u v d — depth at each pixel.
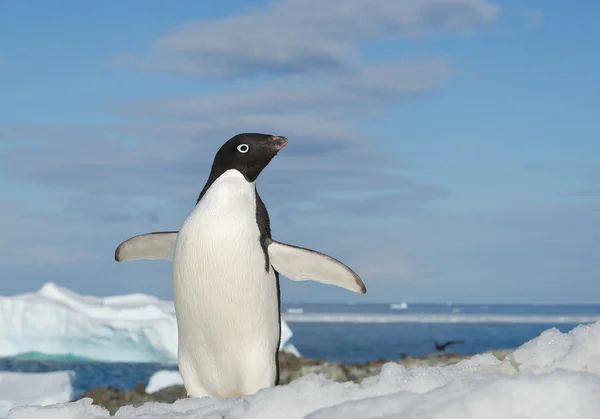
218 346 5.04
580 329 3.71
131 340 29.14
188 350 5.17
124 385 22.41
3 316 29.58
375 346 46.03
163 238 5.65
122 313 30.39
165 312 30.75
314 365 11.34
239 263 4.91
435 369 3.67
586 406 2.83
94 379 23.83
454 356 11.49
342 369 10.03
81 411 3.96
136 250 5.76
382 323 97.25
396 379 3.46
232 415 3.46
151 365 28.33
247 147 5.12
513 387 2.94
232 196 5.07
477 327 82.19
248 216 5.06
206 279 4.91
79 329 29.31
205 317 4.98
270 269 5.20
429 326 84.62
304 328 77.62
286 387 3.49
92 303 32.72
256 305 5.01
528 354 3.66
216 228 4.92
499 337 56.28
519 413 2.85
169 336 28.73
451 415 2.86
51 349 29.98
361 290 5.28
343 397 3.37
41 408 3.96
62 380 13.50
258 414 3.35
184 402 4.11
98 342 29.47
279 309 5.39
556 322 102.50
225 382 5.17
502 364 3.67
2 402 12.21
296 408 3.35
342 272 5.27
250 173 5.19
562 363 3.44
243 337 5.01
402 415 2.91
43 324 29.53
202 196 5.22
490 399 2.90
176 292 5.11
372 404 3.05
